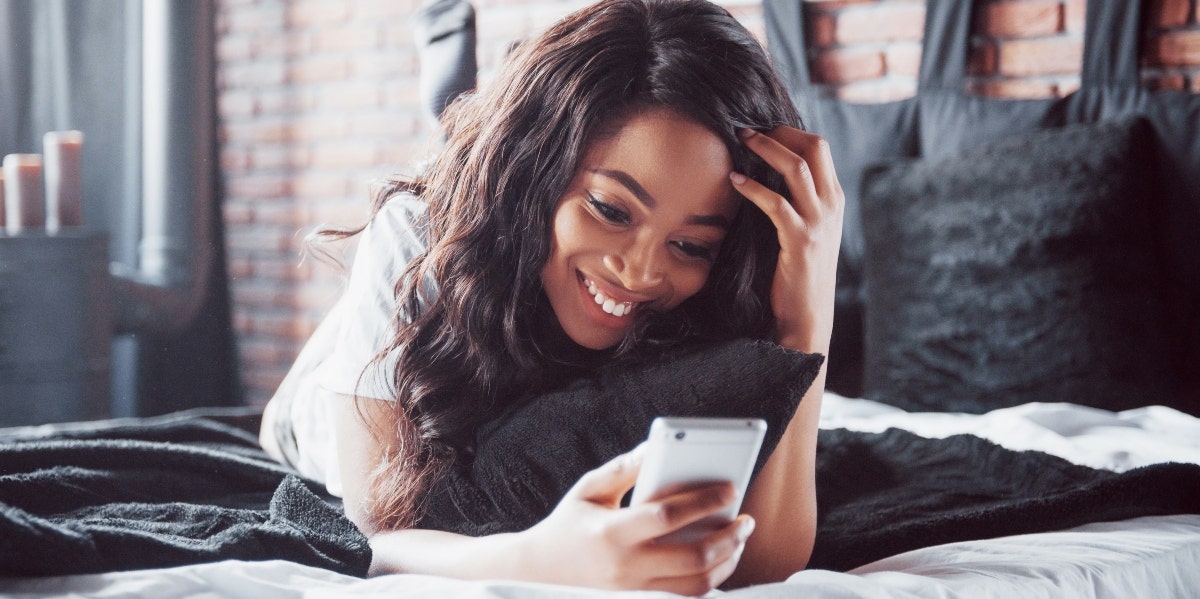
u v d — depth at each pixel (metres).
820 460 1.43
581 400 1.01
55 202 2.96
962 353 2.01
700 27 1.02
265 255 3.52
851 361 2.28
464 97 1.25
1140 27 2.10
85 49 3.45
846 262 2.30
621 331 1.05
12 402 2.79
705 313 1.07
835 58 2.44
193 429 1.58
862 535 1.09
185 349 3.57
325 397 1.37
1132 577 0.98
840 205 1.05
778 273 1.04
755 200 1.00
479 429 1.05
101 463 1.25
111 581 0.82
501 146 1.04
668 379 0.99
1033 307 1.96
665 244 1.00
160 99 3.26
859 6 2.40
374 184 1.26
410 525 1.03
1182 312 2.02
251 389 3.60
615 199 0.97
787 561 0.97
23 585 0.81
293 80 3.42
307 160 3.41
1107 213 1.96
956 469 1.38
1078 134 2.04
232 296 3.61
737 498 0.77
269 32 3.45
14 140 3.38
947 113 2.24
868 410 1.88
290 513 1.05
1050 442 1.50
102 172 3.49
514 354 1.06
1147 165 2.01
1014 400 1.94
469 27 2.07
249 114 3.51
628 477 0.80
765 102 1.05
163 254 3.29
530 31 2.87
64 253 2.84
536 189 1.02
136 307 3.19
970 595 0.87
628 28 1.00
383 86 3.26
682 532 0.79
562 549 0.81
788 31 2.42
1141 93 2.08
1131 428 1.64
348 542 0.97
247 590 0.83
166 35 3.25
